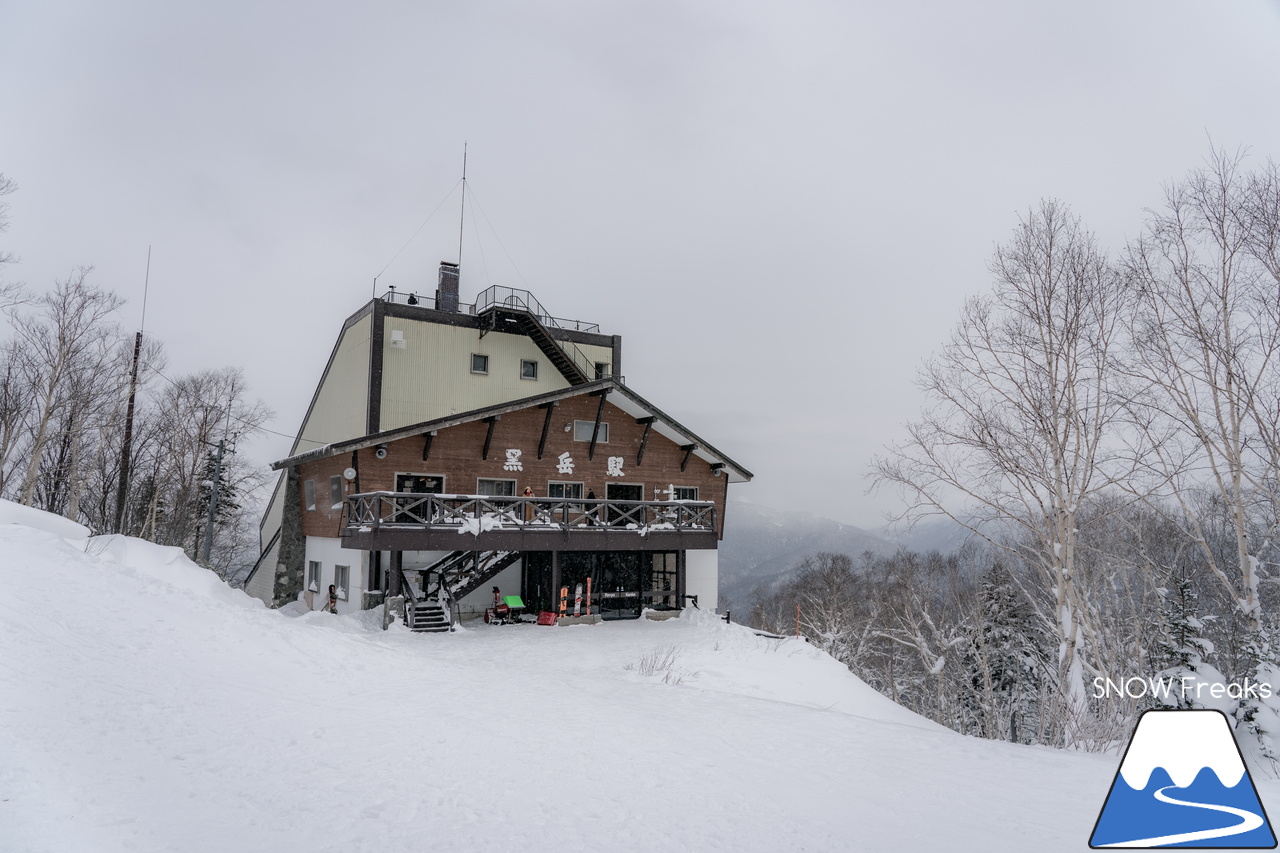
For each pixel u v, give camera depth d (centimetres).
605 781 705
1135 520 2047
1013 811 682
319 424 3144
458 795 634
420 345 2681
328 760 696
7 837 445
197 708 798
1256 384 1463
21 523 1541
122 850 453
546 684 1232
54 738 625
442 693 1070
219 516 4219
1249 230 1452
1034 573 2816
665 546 2308
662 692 1255
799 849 558
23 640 838
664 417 2567
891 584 4253
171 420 4022
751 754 855
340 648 1255
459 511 2059
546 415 2481
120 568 1293
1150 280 1584
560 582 2341
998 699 2998
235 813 541
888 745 951
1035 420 1720
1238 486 1450
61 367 2994
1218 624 2091
